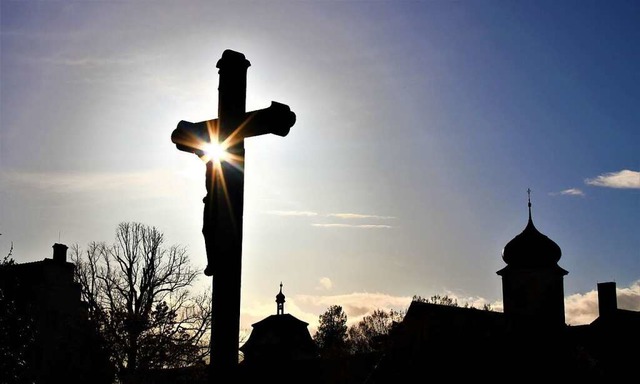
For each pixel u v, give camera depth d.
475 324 58.38
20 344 41.25
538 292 71.50
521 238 72.62
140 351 44.59
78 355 43.44
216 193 9.68
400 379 55.47
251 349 89.12
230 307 9.41
